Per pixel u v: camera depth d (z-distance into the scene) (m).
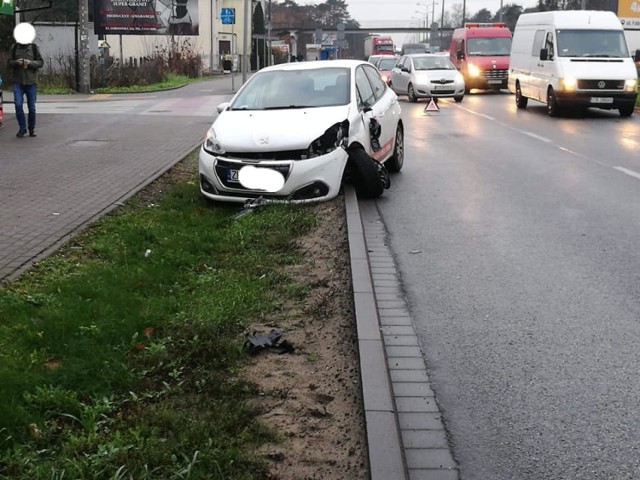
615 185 11.24
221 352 4.95
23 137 15.85
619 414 4.38
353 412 4.26
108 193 9.82
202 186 9.67
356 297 6.01
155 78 40.91
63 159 12.78
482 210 9.66
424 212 9.58
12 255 6.82
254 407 4.25
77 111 23.03
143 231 7.81
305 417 4.20
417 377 4.88
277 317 5.73
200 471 3.48
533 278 6.89
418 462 3.86
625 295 6.42
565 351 5.27
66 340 4.89
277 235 7.89
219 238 7.88
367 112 10.58
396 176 12.23
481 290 6.57
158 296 5.96
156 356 4.80
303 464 3.72
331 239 7.89
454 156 14.36
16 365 4.46
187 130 17.61
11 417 3.82
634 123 20.39
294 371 4.79
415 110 25.22
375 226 8.89
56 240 7.36
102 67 36.47
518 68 25.80
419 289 6.62
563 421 4.30
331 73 10.83
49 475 3.42
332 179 9.38
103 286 6.00
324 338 5.34
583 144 15.93
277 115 9.88
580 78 21.69
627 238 8.24
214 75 59.28
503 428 4.22
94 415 4.00
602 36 22.66
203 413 4.14
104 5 44.56
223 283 6.39
